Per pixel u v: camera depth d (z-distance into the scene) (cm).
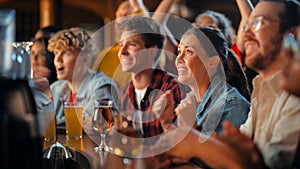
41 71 327
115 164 166
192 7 449
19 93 124
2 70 136
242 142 159
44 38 328
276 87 181
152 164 165
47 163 197
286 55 138
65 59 311
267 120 183
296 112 168
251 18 206
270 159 167
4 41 136
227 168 160
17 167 122
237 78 231
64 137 252
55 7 752
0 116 121
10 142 122
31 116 124
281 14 197
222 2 391
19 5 804
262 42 197
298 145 165
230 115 218
